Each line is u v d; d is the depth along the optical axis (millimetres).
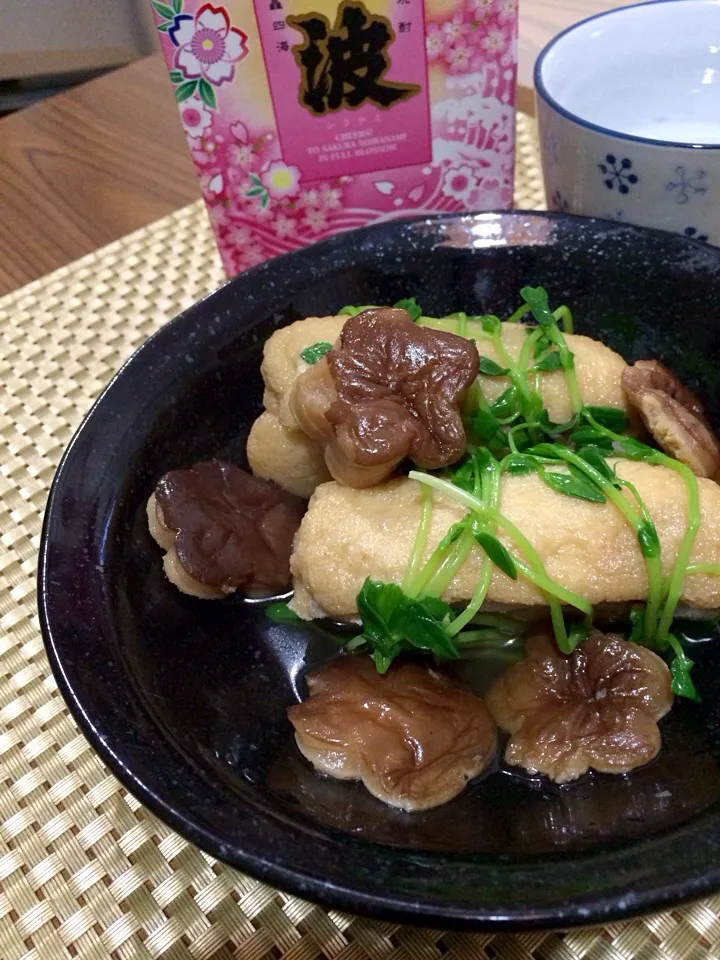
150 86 400
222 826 150
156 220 343
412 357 196
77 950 175
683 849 145
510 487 199
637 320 240
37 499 258
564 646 192
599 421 223
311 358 217
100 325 308
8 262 330
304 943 173
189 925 177
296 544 205
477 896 139
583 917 135
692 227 243
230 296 235
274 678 206
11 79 539
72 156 371
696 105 278
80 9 524
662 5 265
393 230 244
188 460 231
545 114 247
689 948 168
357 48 244
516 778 184
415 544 192
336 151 265
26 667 222
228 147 260
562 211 262
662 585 190
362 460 188
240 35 239
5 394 287
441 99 258
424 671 194
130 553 204
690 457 204
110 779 200
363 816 173
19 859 189
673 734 186
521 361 223
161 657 192
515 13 244
